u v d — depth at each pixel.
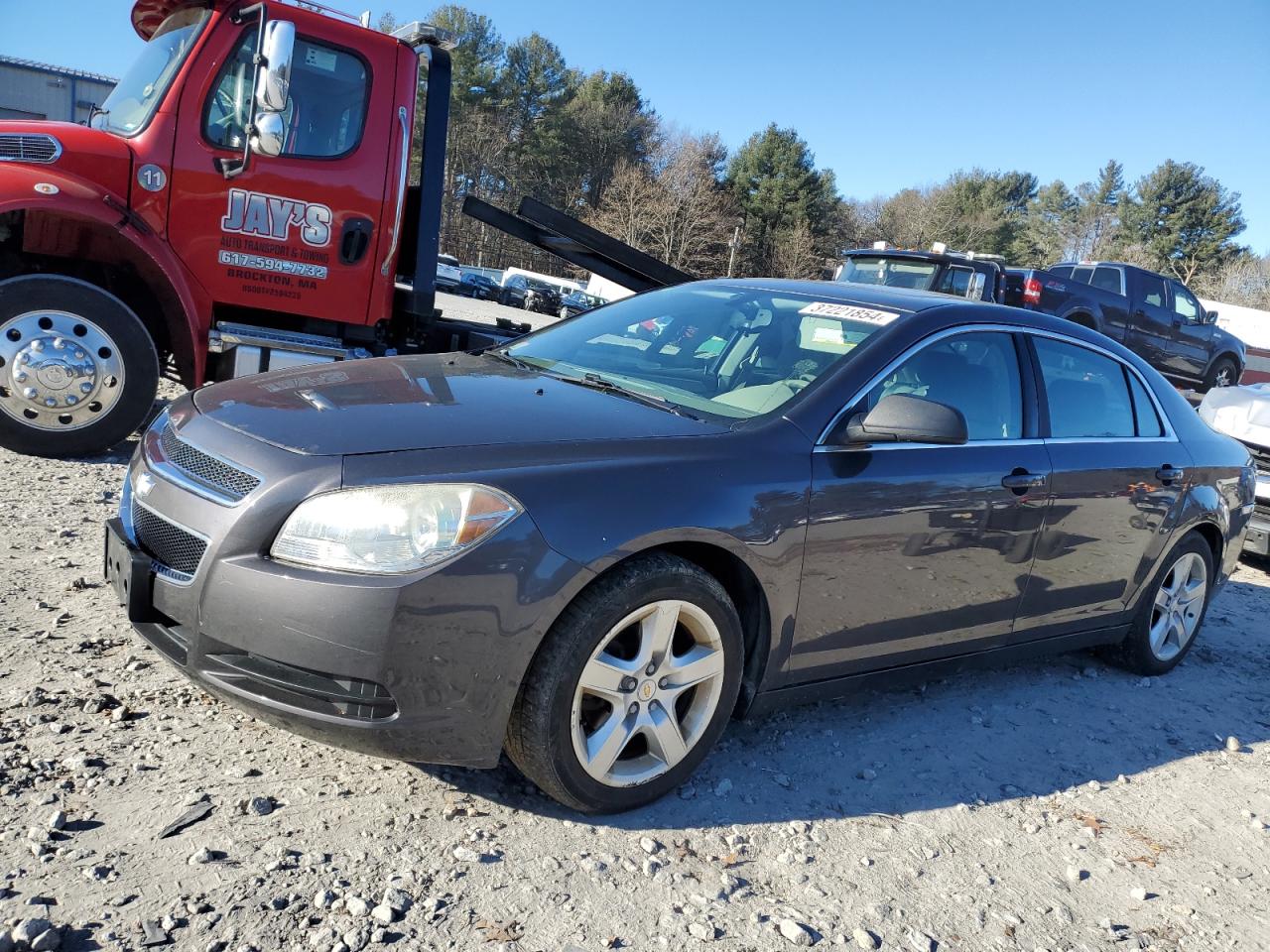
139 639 3.62
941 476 3.50
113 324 5.75
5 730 2.91
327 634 2.49
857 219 85.12
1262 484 7.45
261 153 5.79
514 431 2.90
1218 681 5.00
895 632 3.54
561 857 2.68
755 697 3.25
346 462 2.63
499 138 69.88
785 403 3.35
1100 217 92.88
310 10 6.04
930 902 2.76
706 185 67.50
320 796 2.81
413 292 6.87
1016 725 4.07
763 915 2.58
